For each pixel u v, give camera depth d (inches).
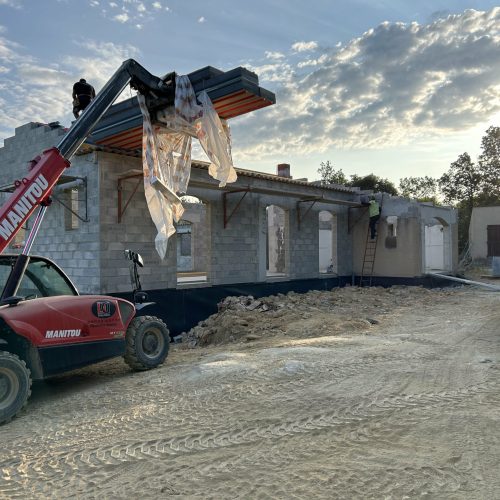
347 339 346.0
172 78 306.8
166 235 300.2
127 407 217.0
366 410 194.4
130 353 291.4
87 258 458.9
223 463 153.5
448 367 258.2
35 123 526.3
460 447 157.5
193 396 224.5
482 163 1768.0
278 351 303.7
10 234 218.4
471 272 1040.2
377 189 1798.7
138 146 445.7
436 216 822.5
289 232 668.1
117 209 459.8
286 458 154.8
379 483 136.0
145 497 134.6
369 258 776.9
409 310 526.3
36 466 159.3
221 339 439.2
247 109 339.0
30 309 234.1
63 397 246.2
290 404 204.7
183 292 524.7
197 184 498.3
